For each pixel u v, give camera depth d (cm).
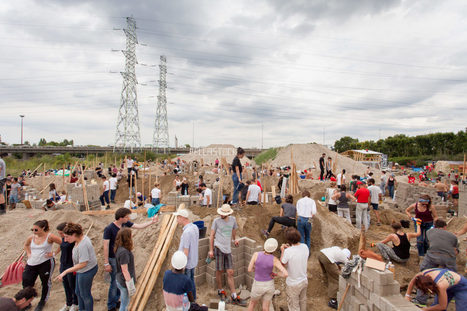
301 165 3775
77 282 489
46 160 4422
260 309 575
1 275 665
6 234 786
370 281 489
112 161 4366
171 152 7912
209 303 586
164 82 7075
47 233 551
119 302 564
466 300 413
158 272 629
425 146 6925
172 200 1149
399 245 718
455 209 1438
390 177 1795
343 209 1011
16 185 1375
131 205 1019
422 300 548
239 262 662
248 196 943
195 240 537
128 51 5941
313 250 824
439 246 559
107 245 526
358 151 4906
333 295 619
